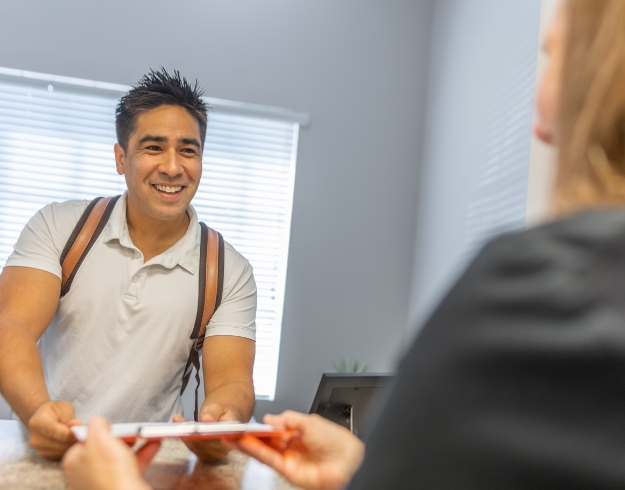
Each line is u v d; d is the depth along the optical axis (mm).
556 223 336
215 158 3547
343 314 3576
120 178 3482
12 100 3369
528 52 2490
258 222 3576
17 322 1432
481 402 308
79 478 542
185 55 3461
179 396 1792
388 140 3660
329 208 3590
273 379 3525
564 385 297
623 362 289
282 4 3578
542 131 422
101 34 3381
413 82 3699
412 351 344
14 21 3297
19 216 3373
